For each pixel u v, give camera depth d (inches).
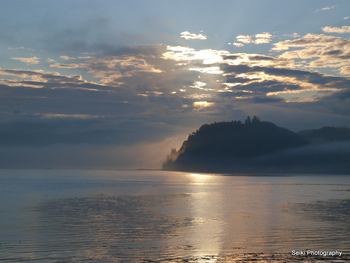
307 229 1672.0
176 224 1830.7
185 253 1225.4
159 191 4857.3
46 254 1206.3
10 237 1475.1
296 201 3336.6
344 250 1266.0
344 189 5753.0
